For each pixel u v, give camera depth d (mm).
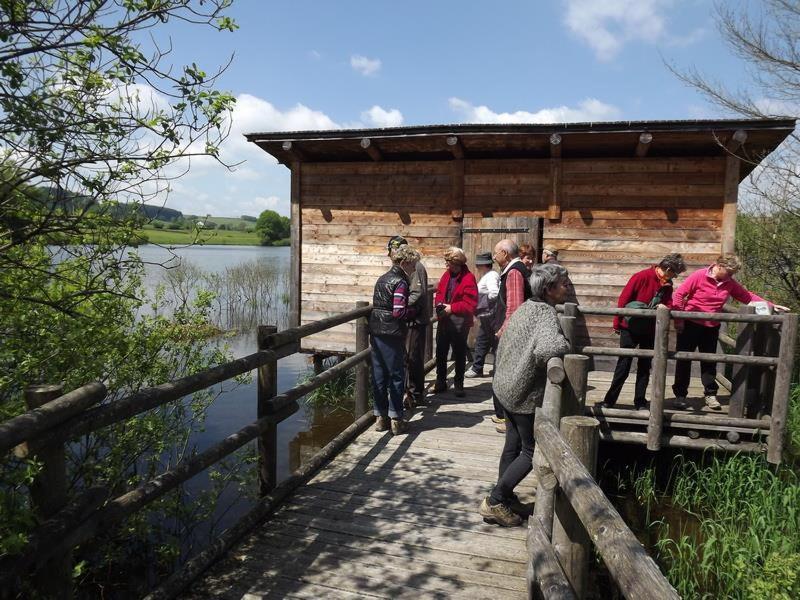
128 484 4602
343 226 9414
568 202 8328
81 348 3924
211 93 3072
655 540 4473
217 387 10008
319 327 4629
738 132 6828
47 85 2910
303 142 8484
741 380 4945
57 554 2254
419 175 9008
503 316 6312
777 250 10297
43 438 2158
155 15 2848
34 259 3445
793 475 4938
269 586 3031
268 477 4031
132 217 3555
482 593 2988
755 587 3309
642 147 7473
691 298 5438
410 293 5582
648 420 4941
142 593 4113
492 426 5633
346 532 3613
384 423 5449
